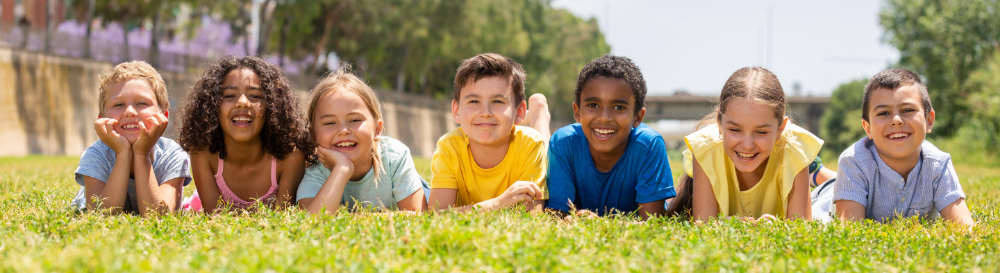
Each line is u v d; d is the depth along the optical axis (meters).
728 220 3.23
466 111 4.19
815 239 2.86
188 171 4.19
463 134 4.47
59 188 4.87
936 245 2.83
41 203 3.87
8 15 32.88
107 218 3.14
